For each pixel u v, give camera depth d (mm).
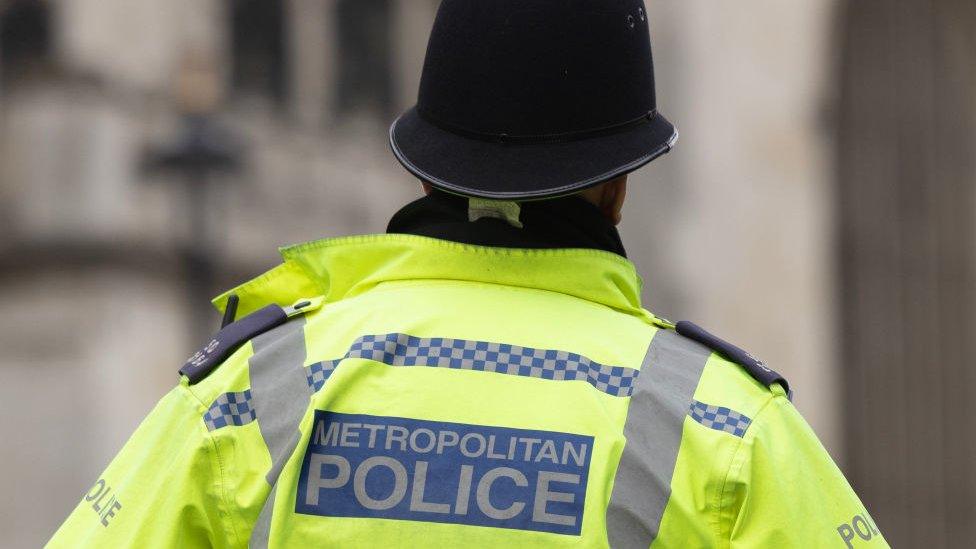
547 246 3680
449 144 3709
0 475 15789
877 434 17656
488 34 3678
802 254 17359
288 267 3955
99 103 16406
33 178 16234
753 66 17344
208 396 3561
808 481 3471
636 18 3803
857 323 17641
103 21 16469
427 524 3330
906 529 17875
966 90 18141
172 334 16391
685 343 3641
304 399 3484
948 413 17953
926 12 18000
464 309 3568
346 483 3379
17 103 16266
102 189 16359
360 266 3760
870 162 17703
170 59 16625
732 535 3383
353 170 17703
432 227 3729
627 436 3408
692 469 3393
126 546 3467
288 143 17266
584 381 3465
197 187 16516
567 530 3307
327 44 17625
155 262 16406
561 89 3654
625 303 3719
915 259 17938
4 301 16078
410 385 3457
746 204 17250
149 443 3566
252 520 3402
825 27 17516
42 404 16016
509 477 3354
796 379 17344
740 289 17156
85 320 16203
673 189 17062
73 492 15992
